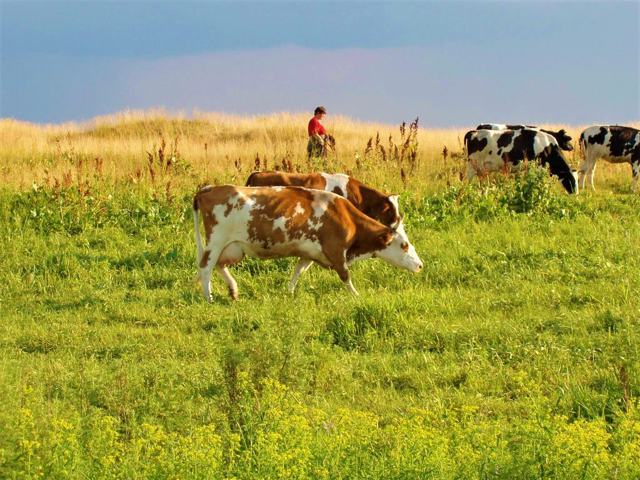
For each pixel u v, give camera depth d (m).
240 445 8.14
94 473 7.41
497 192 21.53
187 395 10.16
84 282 15.92
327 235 15.03
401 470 7.12
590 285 14.69
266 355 10.43
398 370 11.26
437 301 13.95
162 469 7.30
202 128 41.16
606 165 30.30
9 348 12.27
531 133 24.67
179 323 13.56
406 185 22.55
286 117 41.19
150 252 17.31
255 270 16.58
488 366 11.17
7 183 23.42
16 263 16.95
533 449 7.44
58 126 42.53
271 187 15.02
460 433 7.70
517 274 15.57
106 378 10.51
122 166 28.67
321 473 7.09
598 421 7.77
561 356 11.23
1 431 7.75
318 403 9.98
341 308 13.52
